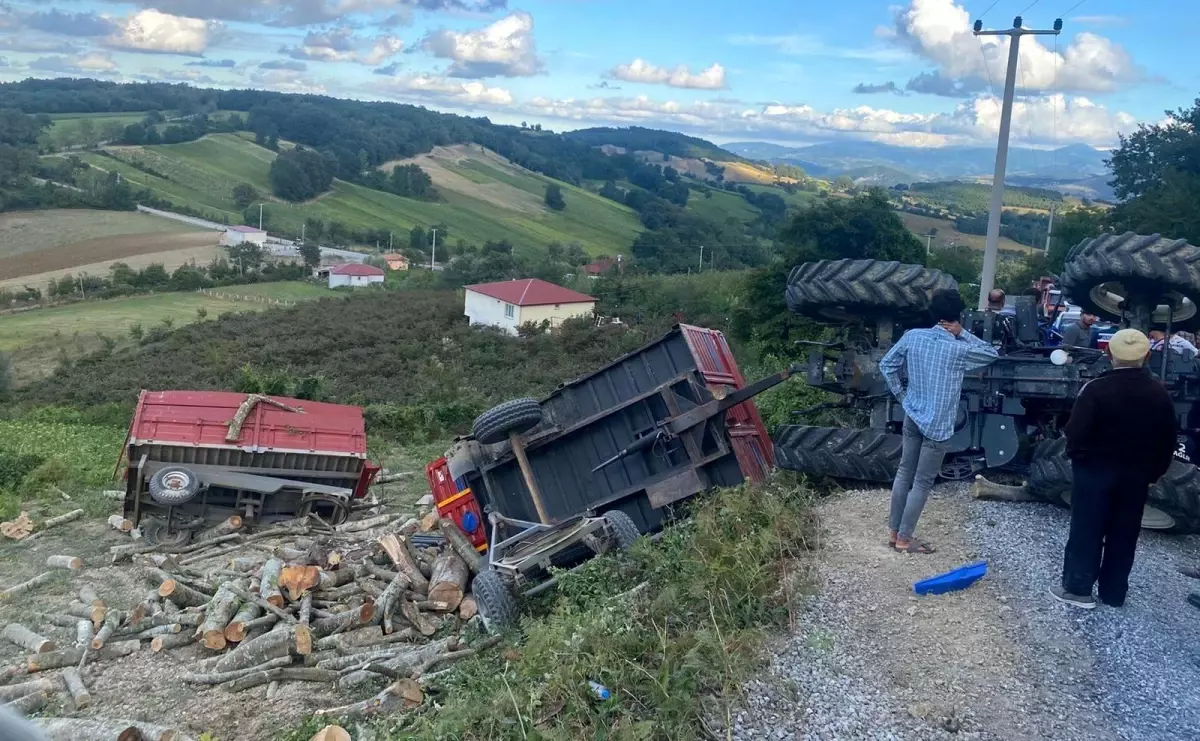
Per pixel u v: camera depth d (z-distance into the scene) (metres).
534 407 8.48
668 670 4.73
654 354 8.87
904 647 4.93
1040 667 4.66
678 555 6.50
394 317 50.00
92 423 24.73
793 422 10.43
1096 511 5.14
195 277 75.44
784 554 6.34
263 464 10.91
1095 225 29.77
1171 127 32.41
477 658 6.56
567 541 7.25
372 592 8.25
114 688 6.94
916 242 30.39
